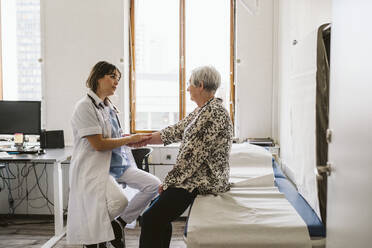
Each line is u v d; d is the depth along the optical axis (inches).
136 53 145.2
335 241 48.5
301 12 95.6
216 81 72.3
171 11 143.6
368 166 37.3
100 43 136.2
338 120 46.9
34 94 143.7
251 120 138.6
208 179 71.4
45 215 136.6
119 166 89.5
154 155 134.2
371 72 36.2
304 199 76.7
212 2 142.4
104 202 79.0
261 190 77.7
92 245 83.6
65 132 138.7
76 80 137.3
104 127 84.4
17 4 141.6
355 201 41.1
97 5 135.0
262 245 59.1
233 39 142.3
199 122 69.0
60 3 135.3
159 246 66.3
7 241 110.2
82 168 81.6
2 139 139.0
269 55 136.2
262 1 134.8
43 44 136.6
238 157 99.9
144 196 90.8
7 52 143.9
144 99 146.7
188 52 144.4
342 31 45.1
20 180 135.6
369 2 36.5
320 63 63.1
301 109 82.3
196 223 61.0
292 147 97.3
